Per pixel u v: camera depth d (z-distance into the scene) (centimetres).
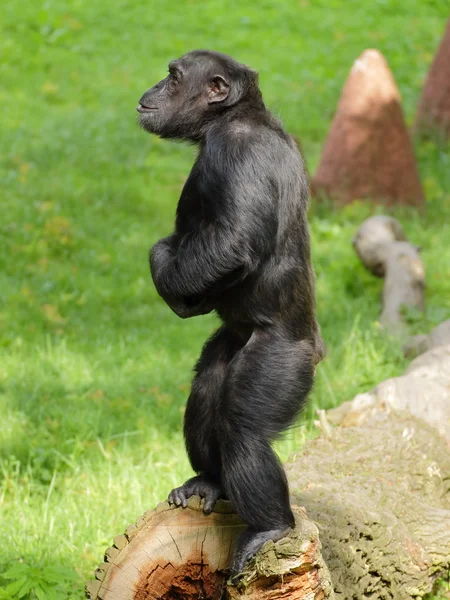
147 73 3112
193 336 1656
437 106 2630
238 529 784
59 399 1363
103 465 1176
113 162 2447
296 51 3369
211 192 744
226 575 781
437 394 1141
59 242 1997
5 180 2252
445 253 1939
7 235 1989
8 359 1488
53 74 3056
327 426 1073
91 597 791
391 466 1005
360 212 2144
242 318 777
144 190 2317
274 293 762
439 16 3738
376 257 1795
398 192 2212
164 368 1498
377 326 1581
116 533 1023
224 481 754
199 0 3759
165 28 3478
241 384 752
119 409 1345
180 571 789
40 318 1669
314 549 733
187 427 827
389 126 2192
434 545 932
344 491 934
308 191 791
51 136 2570
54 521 1043
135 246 2042
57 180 2289
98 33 3394
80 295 1809
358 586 855
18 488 1124
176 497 800
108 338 1620
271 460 744
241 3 3747
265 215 740
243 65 818
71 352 1543
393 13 3753
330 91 3044
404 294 1673
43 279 1839
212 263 733
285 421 758
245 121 783
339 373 1430
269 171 749
